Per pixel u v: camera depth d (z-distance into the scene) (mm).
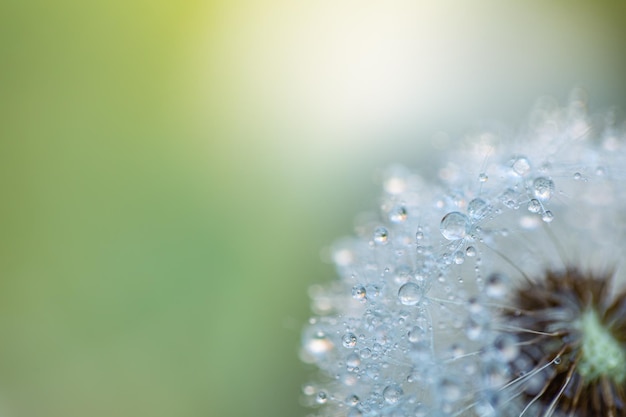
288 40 159
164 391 146
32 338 147
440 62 159
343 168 155
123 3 155
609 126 133
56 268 149
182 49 157
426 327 118
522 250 122
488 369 117
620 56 156
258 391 145
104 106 154
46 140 152
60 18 155
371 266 122
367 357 119
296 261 150
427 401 117
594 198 125
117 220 151
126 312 148
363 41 160
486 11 160
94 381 146
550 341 119
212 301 148
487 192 120
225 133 156
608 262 123
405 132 156
